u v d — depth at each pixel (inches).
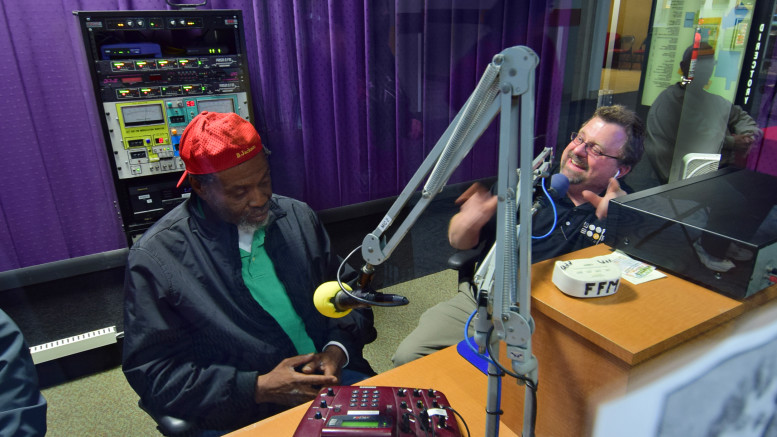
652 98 60.9
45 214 82.4
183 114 65.1
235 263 41.8
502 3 91.8
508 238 20.4
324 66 98.0
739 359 28.3
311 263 45.6
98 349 72.4
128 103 61.9
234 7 88.8
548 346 29.5
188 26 61.6
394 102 101.9
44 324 76.2
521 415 31.7
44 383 70.0
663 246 31.8
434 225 84.3
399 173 109.3
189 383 39.1
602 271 29.2
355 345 47.1
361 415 27.8
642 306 28.0
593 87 78.0
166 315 39.7
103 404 66.7
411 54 99.7
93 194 84.4
